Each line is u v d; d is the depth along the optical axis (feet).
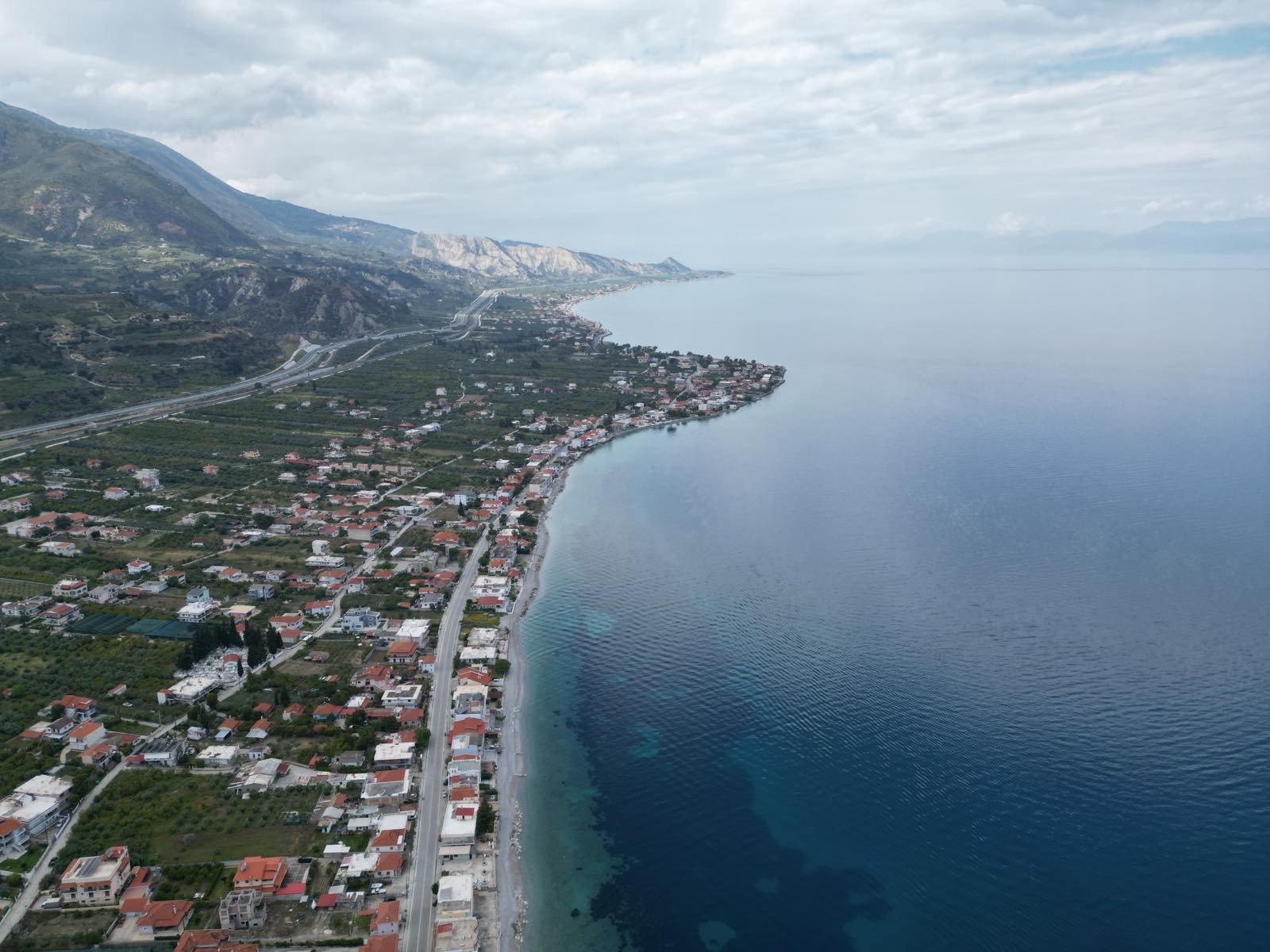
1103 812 514.68
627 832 514.27
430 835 502.79
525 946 429.79
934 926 441.68
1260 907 444.14
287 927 428.97
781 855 493.77
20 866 462.60
